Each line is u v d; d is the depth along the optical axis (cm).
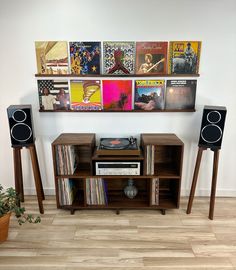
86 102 212
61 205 208
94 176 197
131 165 196
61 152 195
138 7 192
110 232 183
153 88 208
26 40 200
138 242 172
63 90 209
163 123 219
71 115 218
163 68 203
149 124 219
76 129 221
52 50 201
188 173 231
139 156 196
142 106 212
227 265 152
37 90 211
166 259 157
